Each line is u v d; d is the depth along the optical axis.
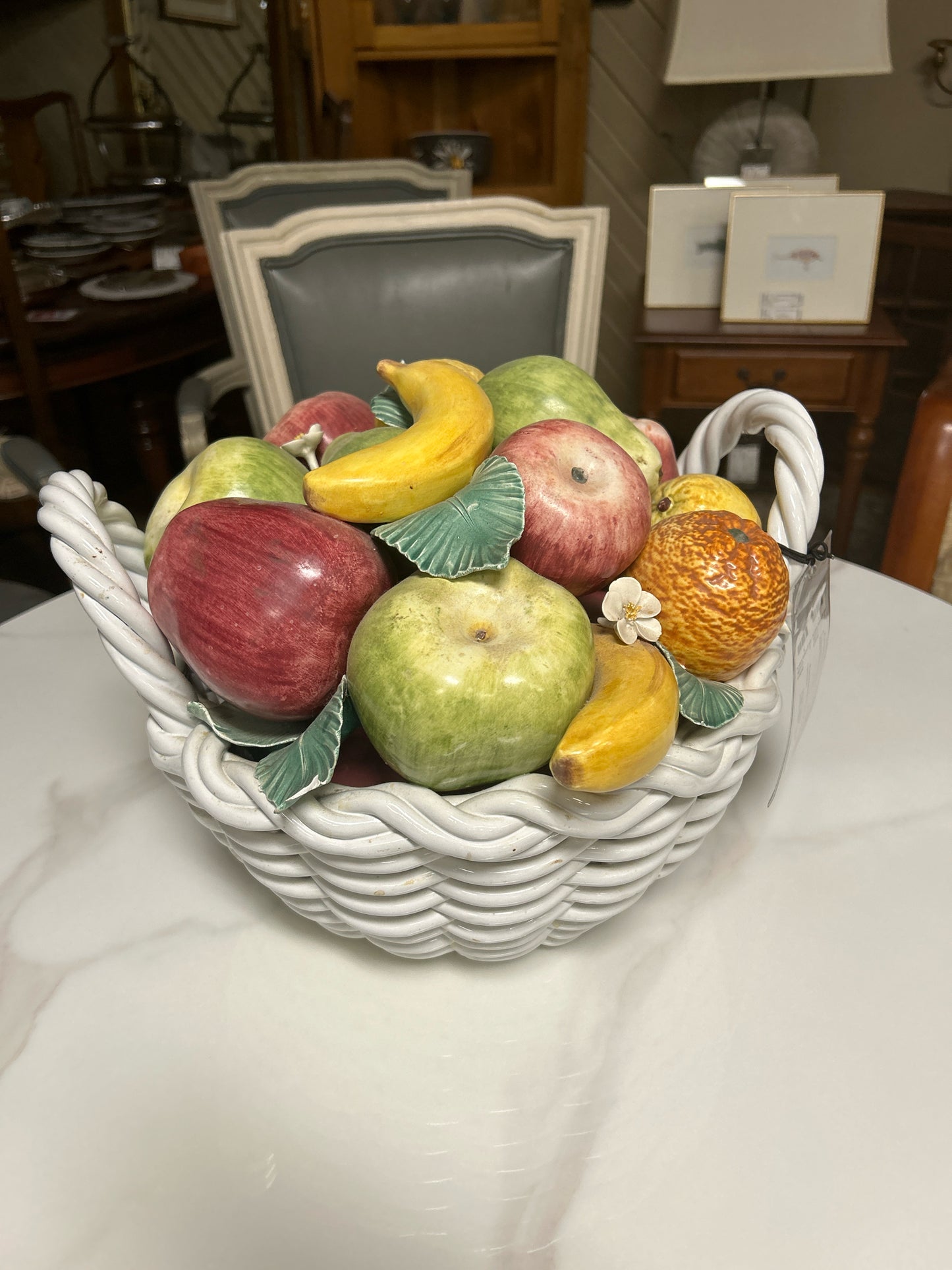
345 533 0.43
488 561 0.38
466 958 0.47
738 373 1.78
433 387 0.46
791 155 1.88
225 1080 0.41
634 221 2.44
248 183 1.45
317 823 0.36
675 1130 0.38
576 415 0.52
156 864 0.53
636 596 0.41
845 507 1.87
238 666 0.41
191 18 2.51
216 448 0.50
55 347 1.56
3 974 0.46
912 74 2.12
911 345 2.17
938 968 0.45
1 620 1.12
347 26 2.05
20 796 0.59
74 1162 0.38
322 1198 0.36
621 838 0.40
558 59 2.10
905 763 0.59
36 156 2.60
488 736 0.36
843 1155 0.37
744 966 0.45
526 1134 0.38
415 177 1.54
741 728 0.42
